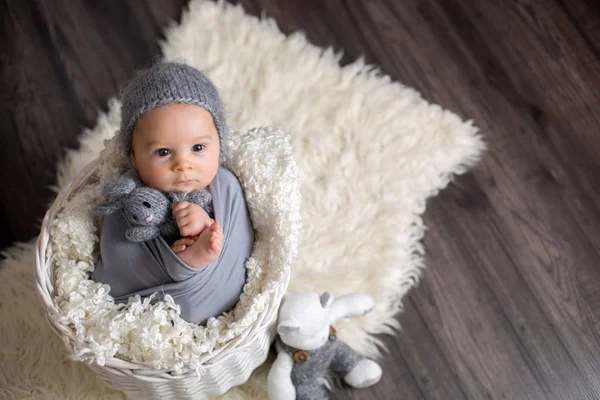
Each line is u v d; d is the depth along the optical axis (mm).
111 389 1451
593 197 1724
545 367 1542
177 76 1195
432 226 1683
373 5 1958
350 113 1770
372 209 1668
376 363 1512
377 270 1595
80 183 1359
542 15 1946
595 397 1520
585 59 1893
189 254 1203
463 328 1578
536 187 1734
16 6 1926
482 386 1523
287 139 1381
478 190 1729
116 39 1896
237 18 1895
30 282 1541
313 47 1876
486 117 1817
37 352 1466
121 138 1261
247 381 1480
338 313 1430
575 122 1812
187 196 1255
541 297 1612
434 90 1851
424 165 1728
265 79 1806
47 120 1790
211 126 1222
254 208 1337
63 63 1863
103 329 1188
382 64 1884
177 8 1935
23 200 1694
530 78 1869
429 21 1939
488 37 1921
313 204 1664
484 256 1655
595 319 1592
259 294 1256
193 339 1228
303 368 1432
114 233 1283
